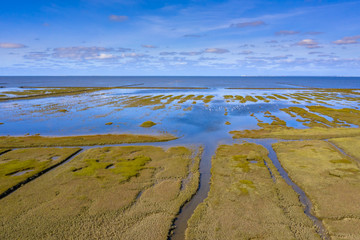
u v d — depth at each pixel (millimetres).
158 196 22344
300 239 16703
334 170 27312
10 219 18828
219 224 18375
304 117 58438
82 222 18578
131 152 34000
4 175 26219
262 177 26031
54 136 42344
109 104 78312
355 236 16875
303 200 21703
